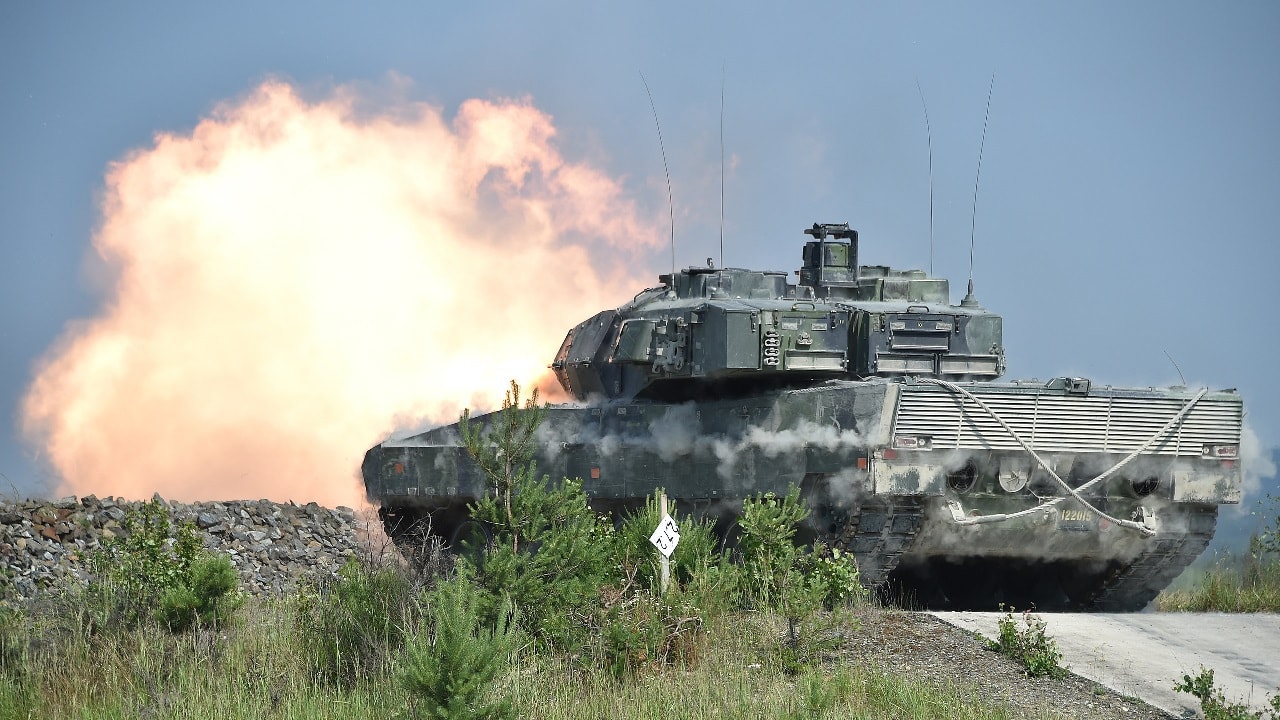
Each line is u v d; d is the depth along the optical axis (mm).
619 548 45625
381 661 39312
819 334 50688
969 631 43156
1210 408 48062
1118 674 40031
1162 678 39844
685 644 40594
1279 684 39781
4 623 42969
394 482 56594
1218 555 56812
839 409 46719
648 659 39531
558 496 42656
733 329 49688
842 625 43281
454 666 34469
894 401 45531
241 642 42125
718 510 50875
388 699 36875
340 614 42031
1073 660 41125
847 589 45250
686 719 35344
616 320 56250
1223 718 35594
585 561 41875
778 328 50156
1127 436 47344
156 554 46750
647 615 40625
